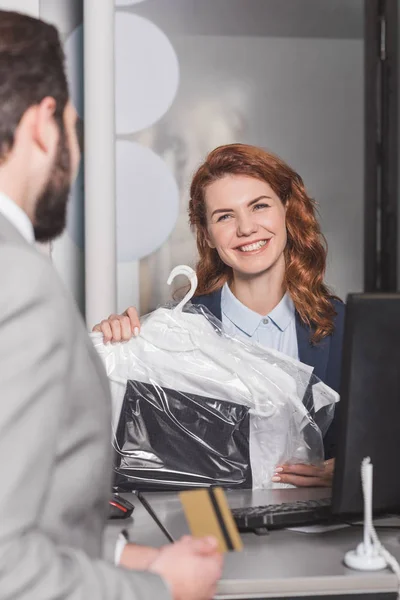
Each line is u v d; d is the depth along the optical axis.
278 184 1.99
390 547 1.28
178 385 1.62
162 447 1.61
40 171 0.97
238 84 3.10
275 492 1.59
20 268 0.83
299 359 2.01
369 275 3.29
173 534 1.34
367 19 3.20
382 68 3.23
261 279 2.05
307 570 1.17
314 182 3.21
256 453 1.62
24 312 0.82
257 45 3.11
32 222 0.99
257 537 1.33
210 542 0.99
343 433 1.23
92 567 0.85
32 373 0.81
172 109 3.05
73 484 0.90
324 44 3.17
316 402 1.68
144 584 0.88
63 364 0.84
